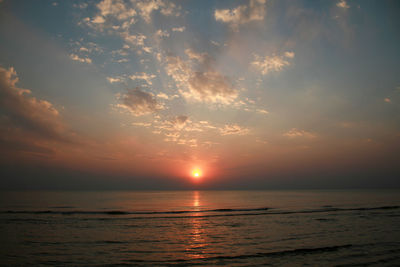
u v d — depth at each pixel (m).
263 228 25.94
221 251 17.08
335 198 91.06
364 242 19.45
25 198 84.94
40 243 19.20
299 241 19.97
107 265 14.27
